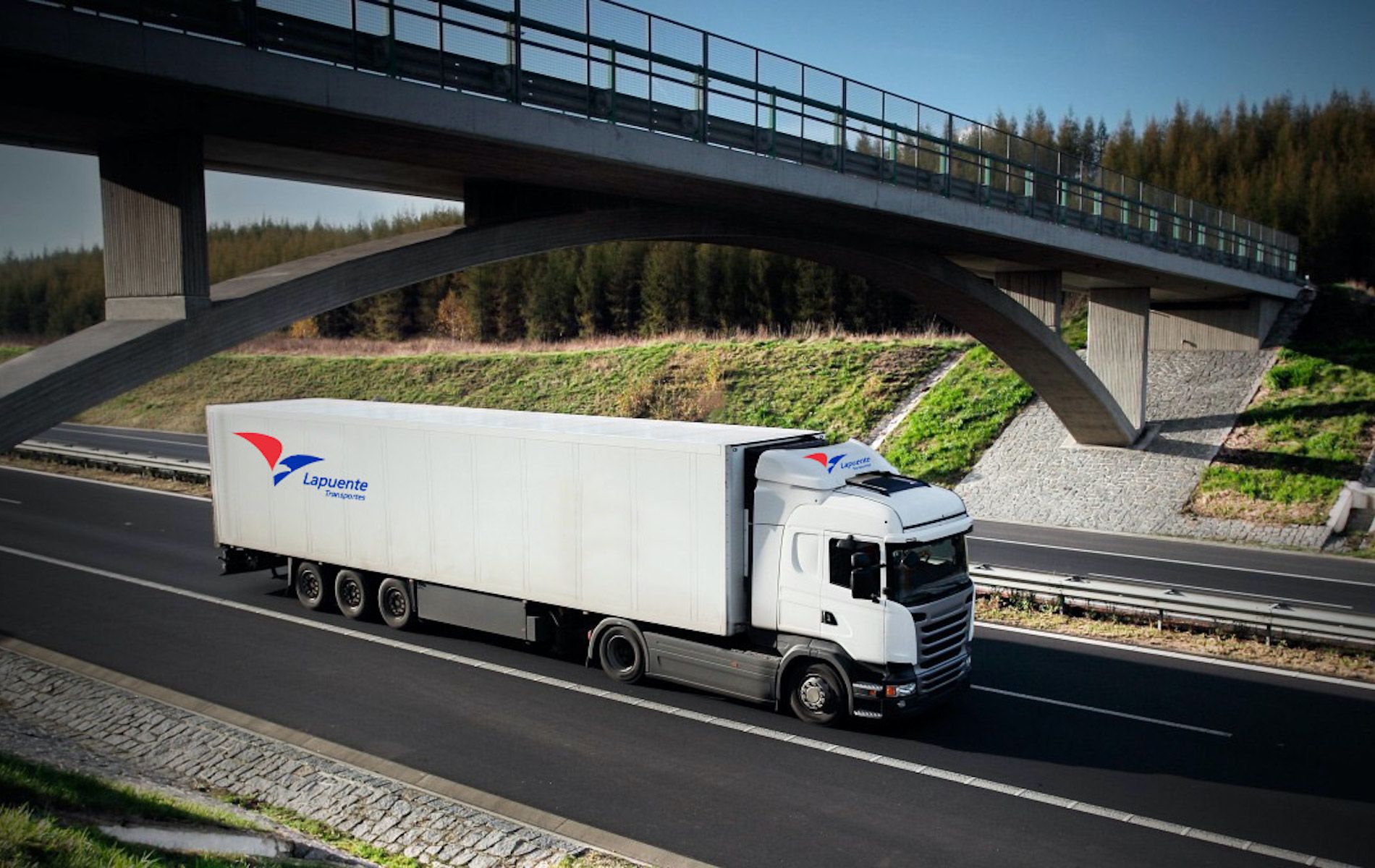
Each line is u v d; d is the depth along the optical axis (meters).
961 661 11.72
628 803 9.24
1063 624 15.54
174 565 18.78
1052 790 9.64
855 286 46.22
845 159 18.14
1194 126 54.38
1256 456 27.66
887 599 10.70
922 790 9.61
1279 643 14.45
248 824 8.04
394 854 8.27
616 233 16.89
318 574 15.67
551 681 12.69
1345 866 8.22
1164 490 26.80
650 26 14.88
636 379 39.84
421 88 11.66
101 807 7.47
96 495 26.72
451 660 13.51
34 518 23.31
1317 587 18.64
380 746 10.51
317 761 9.92
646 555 12.02
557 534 12.77
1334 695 12.39
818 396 35.47
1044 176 23.25
